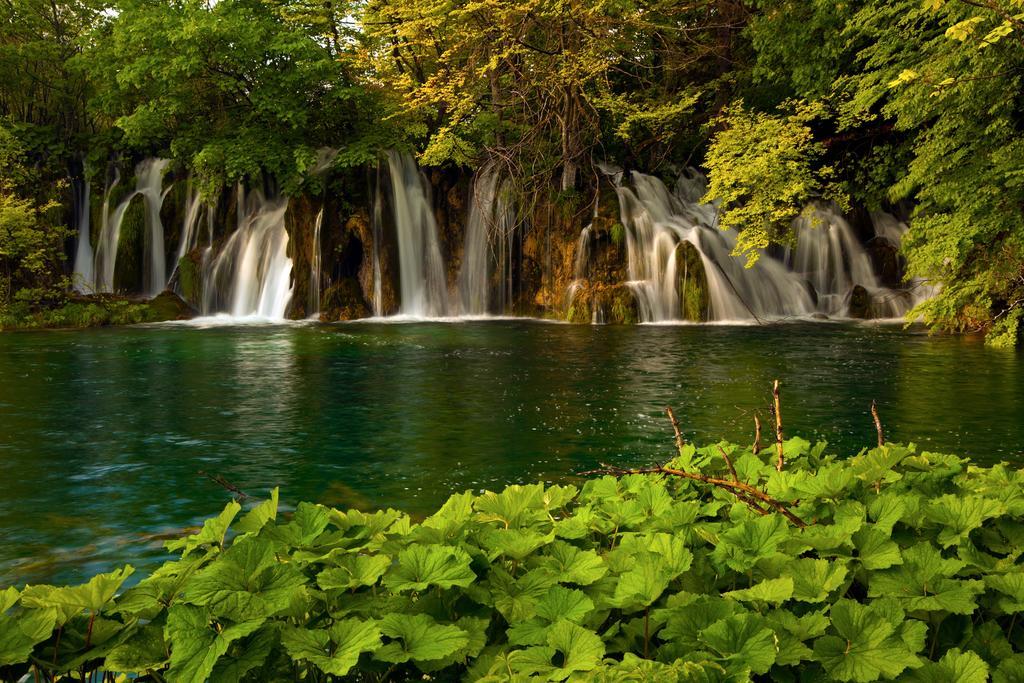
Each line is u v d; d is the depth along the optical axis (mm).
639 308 27000
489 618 2398
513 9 23453
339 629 2135
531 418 10766
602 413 11031
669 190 32812
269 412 11391
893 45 19297
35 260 28984
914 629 2242
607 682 1929
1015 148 16172
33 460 8797
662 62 32156
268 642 2105
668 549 2588
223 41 30594
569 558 2602
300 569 2455
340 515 2967
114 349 19453
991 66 15492
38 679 2072
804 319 27609
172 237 33281
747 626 2168
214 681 1980
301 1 32031
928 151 17531
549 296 29516
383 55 31344
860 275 29641
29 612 2070
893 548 2607
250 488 7742
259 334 23297
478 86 27562
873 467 3348
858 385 13141
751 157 23250
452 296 31359
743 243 23172
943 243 17156
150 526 6672
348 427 10352
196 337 22391
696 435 9633
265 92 30812
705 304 26875
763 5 26188
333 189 30562
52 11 37875
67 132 36594
